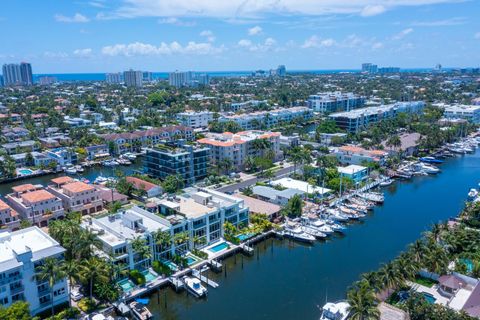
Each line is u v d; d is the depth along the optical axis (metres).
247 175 177.88
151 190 144.62
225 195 122.81
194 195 118.38
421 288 84.12
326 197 143.12
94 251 88.81
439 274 85.81
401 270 79.88
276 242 114.81
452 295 79.00
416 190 159.88
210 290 89.88
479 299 74.75
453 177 176.75
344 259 103.88
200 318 80.19
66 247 85.81
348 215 128.88
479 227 115.31
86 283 81.56
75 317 76.75
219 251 104.94
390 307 75.69
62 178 148.50
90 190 134.00
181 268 95.19
